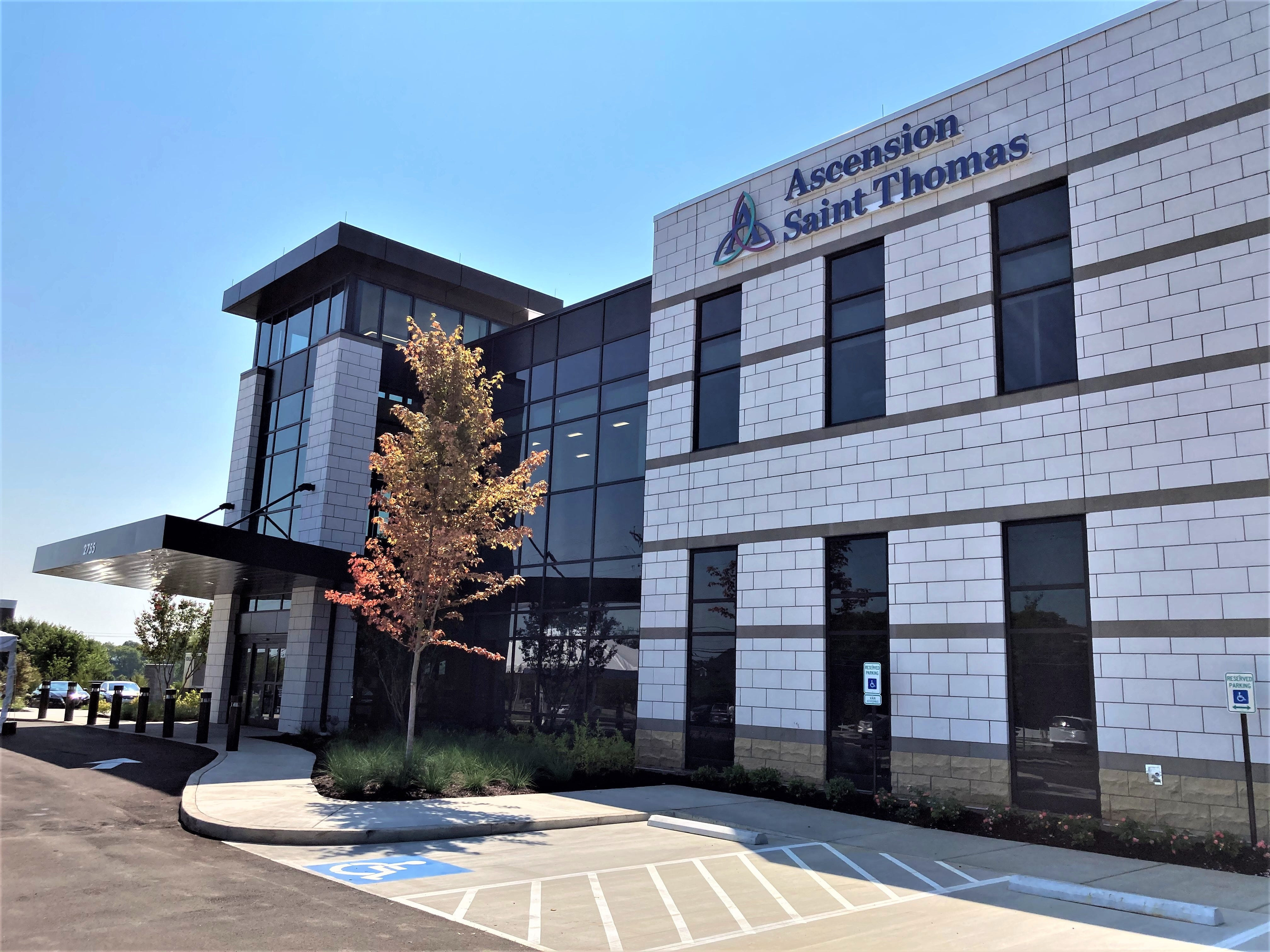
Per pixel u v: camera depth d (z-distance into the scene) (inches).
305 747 819.4
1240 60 499.2
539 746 716.7
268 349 1158.3
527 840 446.6
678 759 710.5
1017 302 582.6
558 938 281.1
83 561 807.1
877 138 667.4
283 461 1067.3
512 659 890.1
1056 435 541.0
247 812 460.8
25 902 294.5
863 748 605.6
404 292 1079.0
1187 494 484.7
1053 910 327.6
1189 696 468.1
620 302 875.4
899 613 595.2
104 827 434.9
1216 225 495.5
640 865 392.8
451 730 853.8
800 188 711.7
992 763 537.0
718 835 464.1
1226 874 398.0
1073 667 518.9
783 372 699.4
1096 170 549.0
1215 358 485.4
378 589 640.4
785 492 679.1
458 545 611.8
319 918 287.0
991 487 565.0
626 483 829.2
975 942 284.5
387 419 1029.8
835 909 324.5
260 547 783.1
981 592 559.2
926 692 573.6
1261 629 450.6
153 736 876.6
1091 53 561.6
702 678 716.0
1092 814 497.4
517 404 963.3
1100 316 533.6
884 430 626.5
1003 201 598.9
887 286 643.5
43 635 2452.0
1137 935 295.9
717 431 749.9
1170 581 483.2
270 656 1018.1
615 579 815.7
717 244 771.4
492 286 1111.6
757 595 682.8
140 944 252.5
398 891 329.7
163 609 1465.3
